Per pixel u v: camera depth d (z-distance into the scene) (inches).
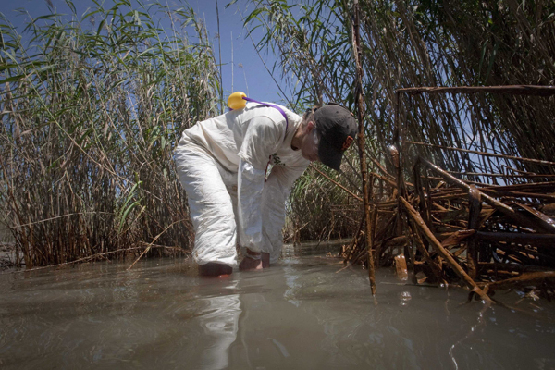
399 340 32.9
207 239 77.6
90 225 139.9
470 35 84.2
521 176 63.2
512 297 46.5
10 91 120.0
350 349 31.3
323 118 74.0
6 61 123.6
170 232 146.1
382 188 97.3
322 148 74.9
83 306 51.4
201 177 82.8
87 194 142.6
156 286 66.2
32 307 52.4
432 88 55.9
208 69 150.9
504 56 80.7
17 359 31.5
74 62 133.8
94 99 140.6
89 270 102.7
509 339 32.3
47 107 126.2
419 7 91.8
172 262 115.5
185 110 142.9
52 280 83.0
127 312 46.1
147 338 35.6
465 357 28.9
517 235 48.2
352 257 90.0
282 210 99.3
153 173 144.9
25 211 129.0
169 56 147.6
